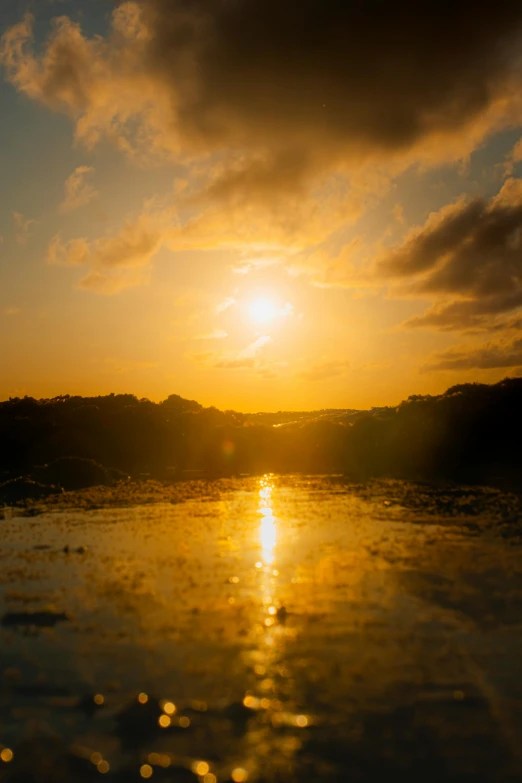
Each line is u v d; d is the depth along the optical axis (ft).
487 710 18.48
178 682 20.48
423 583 29.55
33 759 16.62
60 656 22.40
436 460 74.54
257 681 20.48
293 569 32.40
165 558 35.09
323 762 16.37
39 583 30.76
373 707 18.81
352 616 25.73
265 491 61.31
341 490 60.49
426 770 15.94
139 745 17.17
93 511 51.21
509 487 57.82
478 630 23.98
